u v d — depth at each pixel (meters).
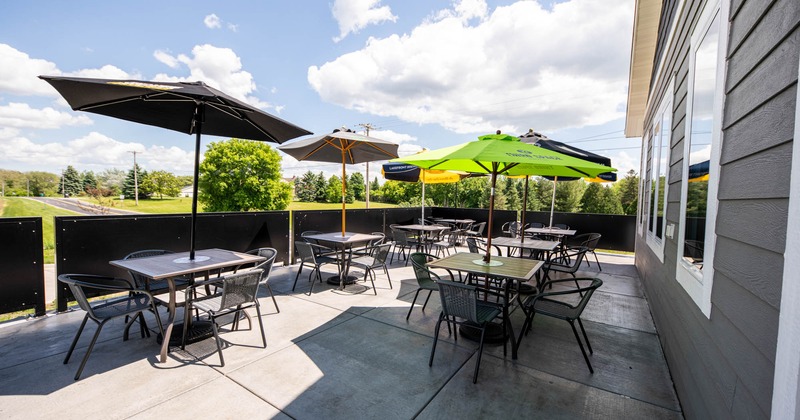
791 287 0.92
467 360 2.78
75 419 1.97
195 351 2.86
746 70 1.33
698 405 1.83
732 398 1.37
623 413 2.14
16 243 3.41
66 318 3.55
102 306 2.73
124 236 4.25
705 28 2.03
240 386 2.35
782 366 0.96
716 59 1.78
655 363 2.80
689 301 2.13
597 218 9.23
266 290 4.74
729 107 1.51
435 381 2.46
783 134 1.02
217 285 3.17
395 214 9.68
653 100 4.72
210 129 3.80
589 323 3.71
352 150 5.62
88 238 3.94
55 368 2.53
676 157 2.82
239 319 3.59
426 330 3.37
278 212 6.21
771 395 1.04
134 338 3.09
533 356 2.88
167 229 4.67
